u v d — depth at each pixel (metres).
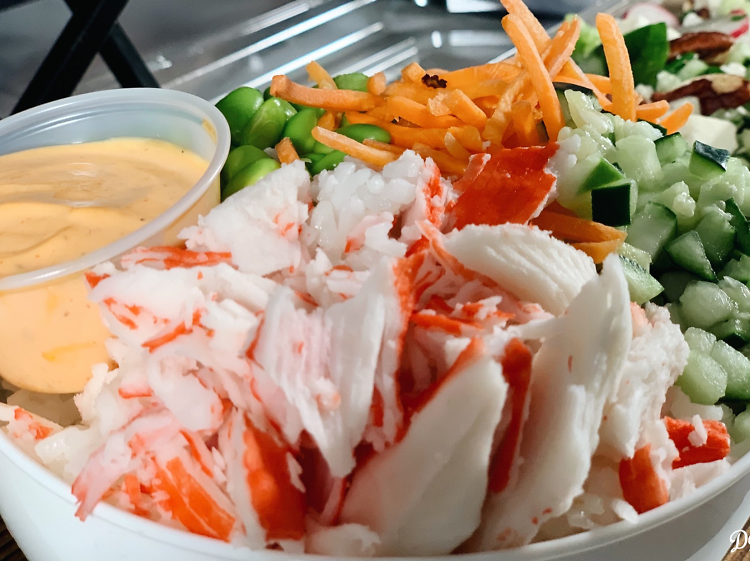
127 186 0.15
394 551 0.10
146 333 0.11
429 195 0.13
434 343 0.10
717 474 0.11
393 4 0.32
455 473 0.10
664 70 0.24
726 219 0.16
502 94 0.17
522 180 0.13
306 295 0.11
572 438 0.10
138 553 0.10
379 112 0.19
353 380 0.10
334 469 0.10
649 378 0.11
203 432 0.11
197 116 0.16
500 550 0.10
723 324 0.14
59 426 0.13
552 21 0.31
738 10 0.26
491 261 0.11
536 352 0.10
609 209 0.15
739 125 0.22
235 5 0.32
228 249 0.12
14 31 0.32
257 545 0.10
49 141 0.17
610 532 0.10
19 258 0.13
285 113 0.19
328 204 0.13
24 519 0.12
